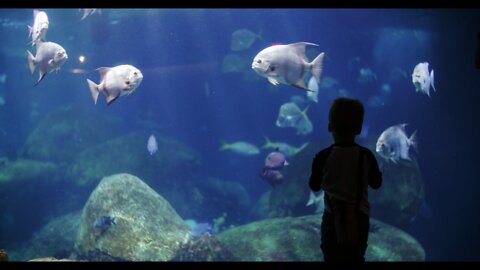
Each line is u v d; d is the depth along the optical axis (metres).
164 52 26.56
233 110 27.73
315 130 25.39
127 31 24.48
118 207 8.86
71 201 16.05
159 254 8.33
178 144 18.48
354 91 26.62
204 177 20.98
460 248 16.58
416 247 9.07
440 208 19.36
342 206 3.02
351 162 3.09
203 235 8.72
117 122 21.97
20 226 15.45
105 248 8.30
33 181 15.66
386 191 10.63
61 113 20.48
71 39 29.62
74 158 17.41
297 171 12.31
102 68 5.70
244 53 26.22
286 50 5.02
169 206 9.61
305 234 9.07
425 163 20.50
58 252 11.95
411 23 21.16
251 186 26.44
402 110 22.94
